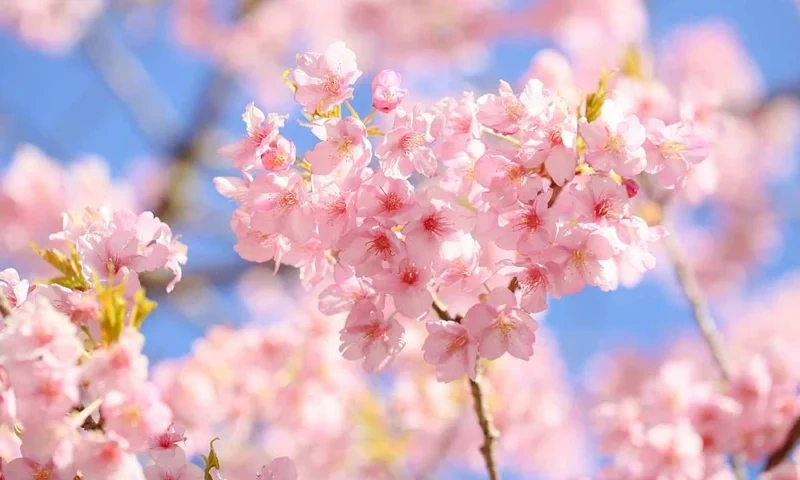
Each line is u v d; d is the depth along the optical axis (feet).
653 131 4.94
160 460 4.84
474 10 13.47
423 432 7.61
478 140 4.93
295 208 4.87
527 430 7.36
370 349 4.93
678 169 4.93
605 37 12.41
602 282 4.88
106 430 4.74
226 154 4.91
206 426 6.39
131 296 4.91
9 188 9.95
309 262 5.02
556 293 4.89
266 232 4.91
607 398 13.28
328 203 4.87
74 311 4.82
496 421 7.14
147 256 4.97
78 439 4.73
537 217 4.85
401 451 7.23
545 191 4.86
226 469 6.72
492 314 4.91
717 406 5.69
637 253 4.93
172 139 12.12
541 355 10.27
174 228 11.75
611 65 8.63
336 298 4.98
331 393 6.60
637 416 5.80
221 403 6.34
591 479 5.80
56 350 4.71
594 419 5.84
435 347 4.93
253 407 6.50
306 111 4.91
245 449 6.93
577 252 4.87
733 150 12.87
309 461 7.09
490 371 7.02
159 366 6.39
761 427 5.66
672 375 5.81
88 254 4.95
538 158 4.86
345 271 4.95
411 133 4.87
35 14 12.60
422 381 7.02
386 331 4.93
